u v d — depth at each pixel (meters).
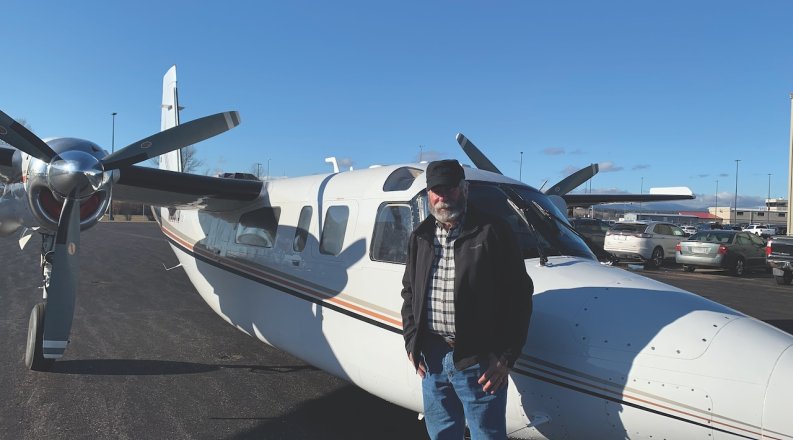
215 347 6.40
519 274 2.40
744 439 2.30
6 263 14.05
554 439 2.92
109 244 20.69
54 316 4.52
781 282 13.91
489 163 6.03
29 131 4.48
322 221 4.45
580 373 2.72
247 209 5.61
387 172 4.12
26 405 4.48
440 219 2.41
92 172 4.54
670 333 2.59
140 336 6.85
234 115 5.16
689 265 17.03
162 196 5.38
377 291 3.71
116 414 4.35
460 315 2.36
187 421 4.25
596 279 3.07
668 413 2.46
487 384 2.39
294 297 4.59
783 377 2.28
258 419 4.33
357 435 4.06
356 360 3.88
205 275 6.27
